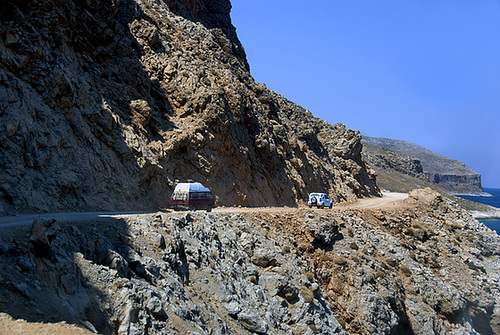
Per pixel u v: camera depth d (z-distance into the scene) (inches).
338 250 1288.1
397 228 1822.1
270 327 769.6
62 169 935.0
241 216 1147.3
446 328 1346.0
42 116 956.6
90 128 1096.2
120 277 533.0
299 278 996.6
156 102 1470.2
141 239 674.8
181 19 2097.7
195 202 1134.4
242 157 1675.7
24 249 460.1
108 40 1371.8
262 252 981.8
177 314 563.2
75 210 895.7
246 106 1871.3
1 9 984.9
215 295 721.0
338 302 1139.9
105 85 1268.5
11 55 957.2
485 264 1942.7
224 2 3339.1
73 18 1211.2
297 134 2755.9
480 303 1617.9
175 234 767.7
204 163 1446.9
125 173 1124.5
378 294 1218.6
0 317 376.2
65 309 434.6
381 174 6648.6
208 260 793.6
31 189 819.4
